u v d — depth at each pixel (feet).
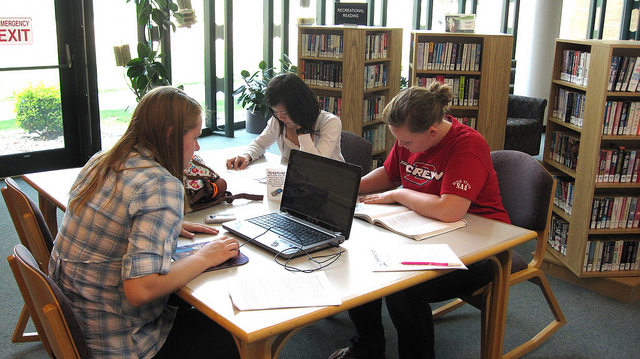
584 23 24.25
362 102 14.39
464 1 24.63
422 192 7.02
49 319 4.02
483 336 6.76
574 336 8.36
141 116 4.68
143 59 15.87
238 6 20.52
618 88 8.99
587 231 9.52
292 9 22.29
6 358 7.39
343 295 4.51
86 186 4.59
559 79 10.75
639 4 24.16
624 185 9.36
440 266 5.07
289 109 8.14
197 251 4.99
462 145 6.58
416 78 14.17
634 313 9.12
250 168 8.63
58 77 15.96
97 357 4.61
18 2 14.70
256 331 3.96
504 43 13.99
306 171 6.08
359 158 9.18
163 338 4.95
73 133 16.69
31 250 6.14
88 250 4.55
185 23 16.74
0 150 15.34
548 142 11.07
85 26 15.87
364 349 7.07
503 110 14.55
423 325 6.37
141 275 4.25
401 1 24.03
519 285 10.03
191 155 4.96
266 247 5.36
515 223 7.40
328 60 14.56
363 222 6.35
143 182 4.45
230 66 20.34
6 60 14.85
